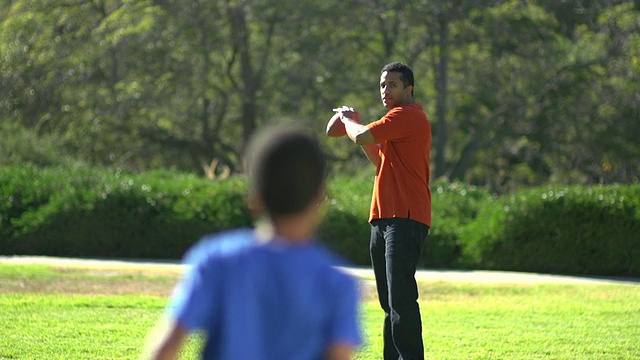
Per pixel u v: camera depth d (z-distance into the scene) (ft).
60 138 224.94
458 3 268.41
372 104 285.64
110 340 77.97
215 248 26.63
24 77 267.80
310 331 26.00
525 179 340.18
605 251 136.67
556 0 281.13
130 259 146.51
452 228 146.00
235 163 320.91
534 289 116.06
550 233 138.72
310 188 26.61
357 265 143.74
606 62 276.00
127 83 271.90
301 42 266.77
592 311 99.71
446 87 285.43
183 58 272.31
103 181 153.07
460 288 115.75
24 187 153.69
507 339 81.87
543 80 281.13
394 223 59.52
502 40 271.28
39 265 128.06
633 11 283.18
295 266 26.18
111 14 263.08
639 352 76.84
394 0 263.70
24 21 267.59
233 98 293.64
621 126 283.18
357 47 273.33
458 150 324.39
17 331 81.00
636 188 139.44
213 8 265.34
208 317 26.21
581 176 321.32
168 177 165.68
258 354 25.76
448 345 78.59
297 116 274.16
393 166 60.29
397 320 58.95
